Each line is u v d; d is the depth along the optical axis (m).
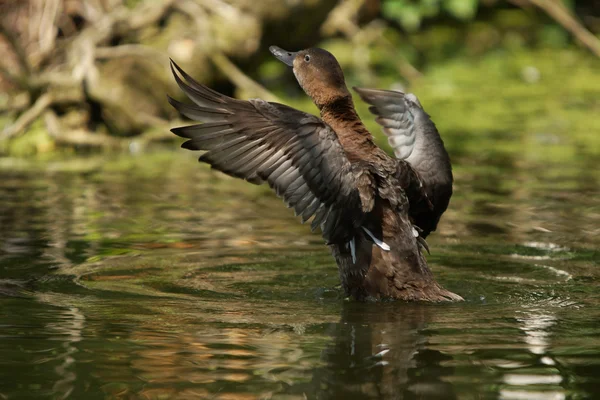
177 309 8.11
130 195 13.28
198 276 9.33
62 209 12.30
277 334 7.36
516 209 12.33
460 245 10.66
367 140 9.39
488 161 15.33
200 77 18.30
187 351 6.89
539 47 25.62
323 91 9.69
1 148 16.80
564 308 8.22
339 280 9.38
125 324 7.59
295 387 6.14
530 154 15.82
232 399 5.93
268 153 8.16
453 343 7.12
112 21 18.41
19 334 7.27
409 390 6.08
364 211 8.61
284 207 12.73
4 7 19.92
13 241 10.54
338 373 6.41
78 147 17.23
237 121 8.05
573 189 13.41
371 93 10.21
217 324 7.64
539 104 20.06
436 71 23.09
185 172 15.16
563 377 6.34
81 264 9.62
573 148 16.27
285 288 9.01
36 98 17.47
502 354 6.84
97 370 6.46
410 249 8.80
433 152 9.66
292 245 10.72
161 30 18.81
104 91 17.36
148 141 17.36
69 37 19.55
